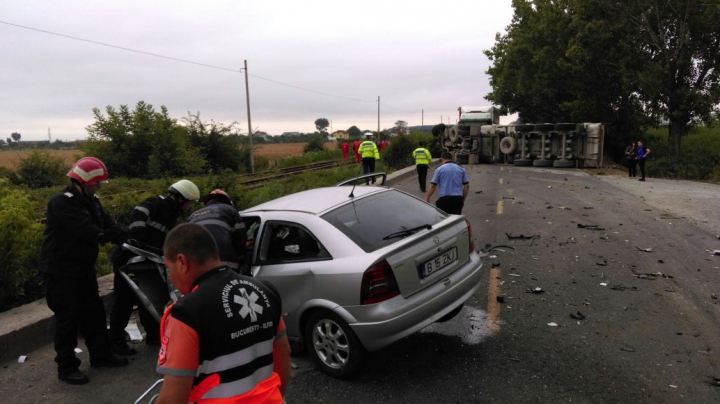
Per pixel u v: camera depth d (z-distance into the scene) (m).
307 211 4.43
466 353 4.49
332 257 4.07
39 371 4.42
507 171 23.89
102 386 4.16
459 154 29.66
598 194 14.43
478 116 31.20
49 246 4.08
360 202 4.65
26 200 6.01
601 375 4.00
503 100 35.69
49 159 23.19
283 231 4.46
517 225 10.02
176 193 4.91
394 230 4.32
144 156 26.73
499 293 6.03
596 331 4.84
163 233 4.82
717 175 20.00
